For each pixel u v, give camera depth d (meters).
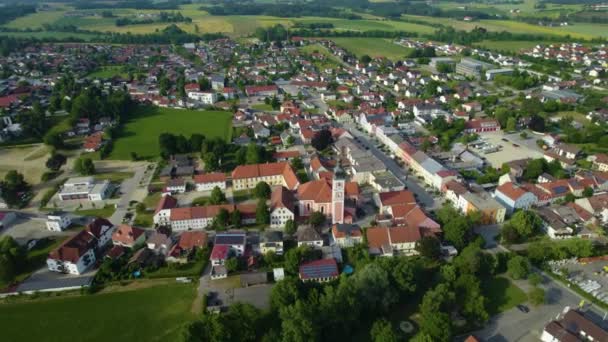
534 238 175.75
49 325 132.12
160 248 167.00
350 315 125.69
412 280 140.25
